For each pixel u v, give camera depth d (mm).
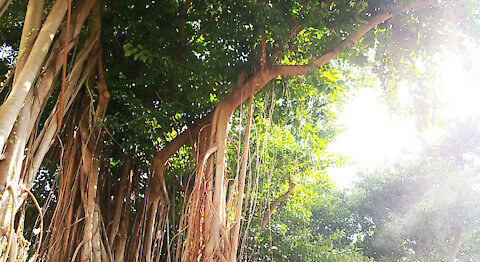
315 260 8984
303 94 6984
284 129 8867
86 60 5535
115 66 5922
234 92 5902
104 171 6000
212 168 5578
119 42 5938
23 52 4379
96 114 5492
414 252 14562
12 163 3920
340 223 17297
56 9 4559
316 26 6152
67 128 6004
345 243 16719
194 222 5156
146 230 6004
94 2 5340
